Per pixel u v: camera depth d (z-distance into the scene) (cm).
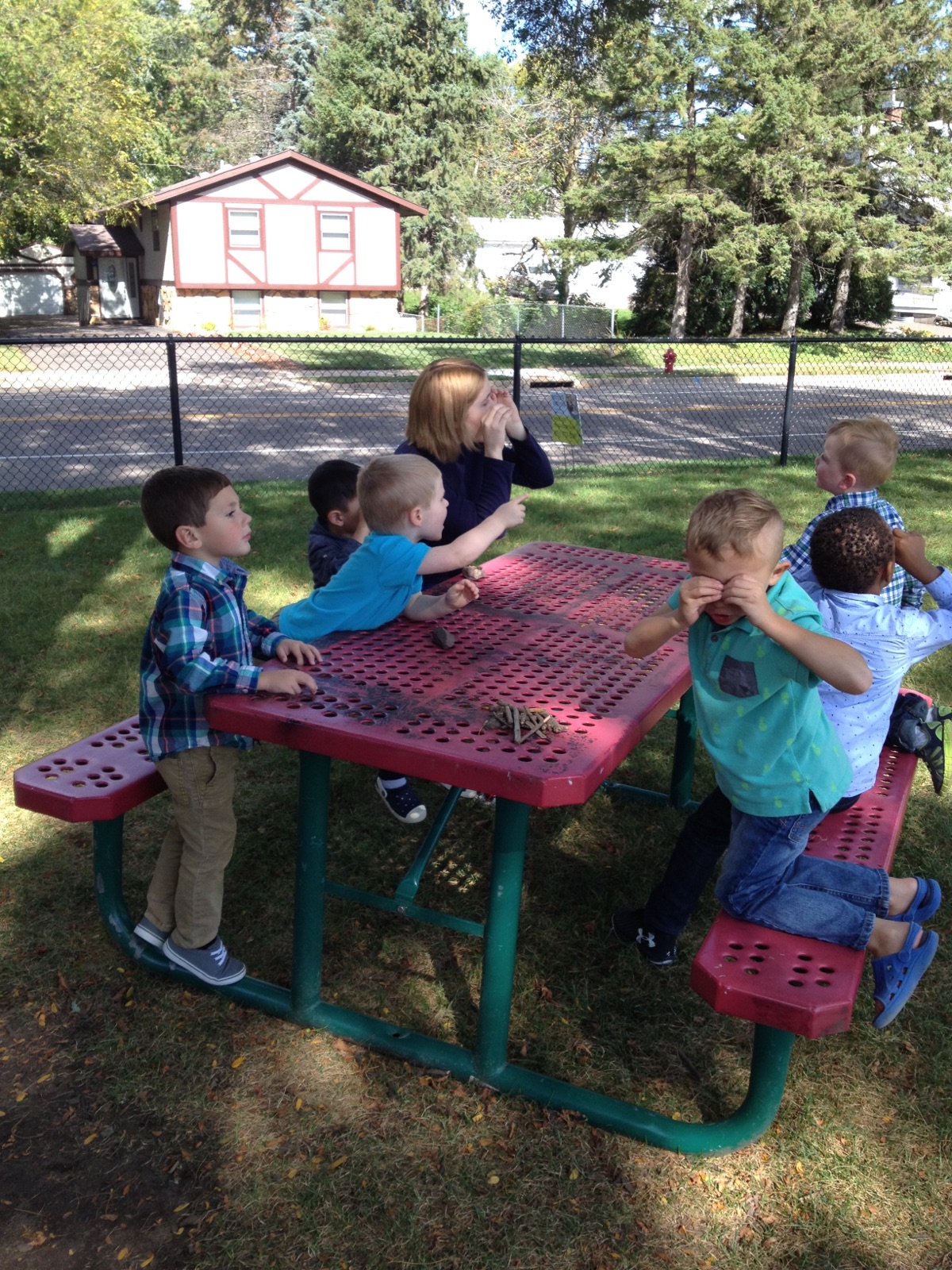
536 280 3991
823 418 1603
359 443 1336
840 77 2762
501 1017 241
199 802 256
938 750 309
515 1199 214
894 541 296
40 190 2950
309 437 1377
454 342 937
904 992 222
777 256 2688
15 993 275
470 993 279
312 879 255
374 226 3372
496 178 4753
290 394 1941
